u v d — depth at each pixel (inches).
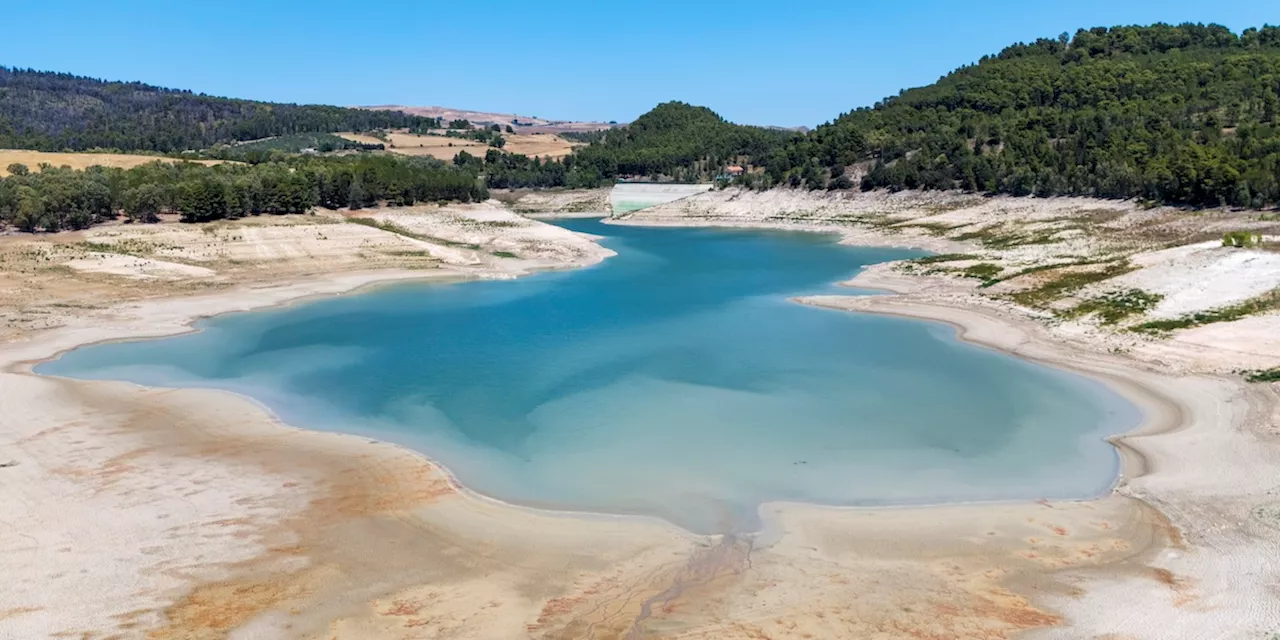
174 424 1649.9
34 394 1831.9
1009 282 2989.7
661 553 1152.8
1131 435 1576.0
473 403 1811.0
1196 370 1909.4
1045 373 2003.0
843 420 1686.8
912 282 3383.4
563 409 1764.3
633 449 1534.2
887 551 1150.3
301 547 1157.7
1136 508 1258.0
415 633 958.4
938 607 1000.2
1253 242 2768.2
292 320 2711.6
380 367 2106.3
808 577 1081.4
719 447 1541.6
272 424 1662.2
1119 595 1013.2
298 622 978.1
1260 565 1057.5
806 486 1371.8
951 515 1258.6
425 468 1438.2
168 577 1069.1
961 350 2236.7
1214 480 1331.2
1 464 1424.7
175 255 3543.3
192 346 2332.7
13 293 2859.3
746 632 952.3
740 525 1238.3
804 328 2554.1
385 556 1138.0
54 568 1082.1
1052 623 959.6
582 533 1212.5
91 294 2945.4
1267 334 2027.6
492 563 1123.9
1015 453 1504.7
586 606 1016.9
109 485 1347.2
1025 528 1209.4
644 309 2923.2
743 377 1996.8
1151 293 2485.2
